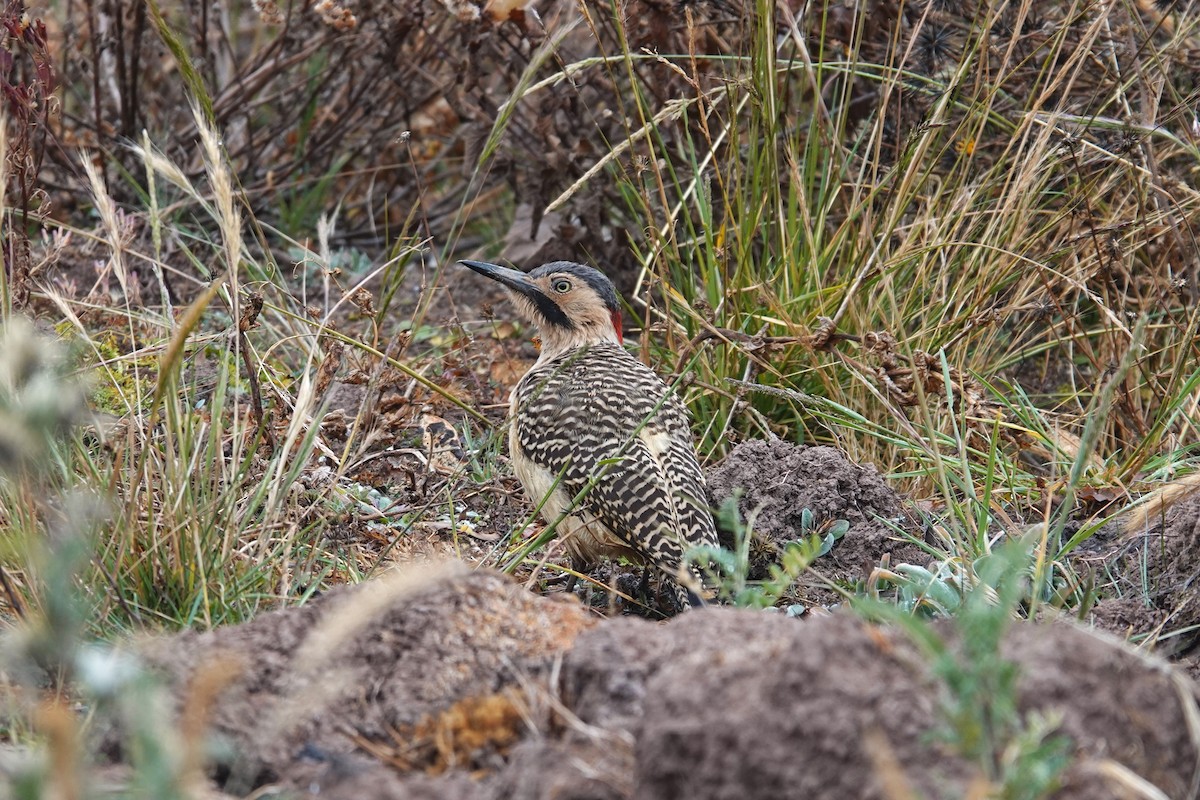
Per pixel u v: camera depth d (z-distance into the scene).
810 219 12.36
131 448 8.09
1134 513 9.51
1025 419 11.13
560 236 14.45
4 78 10.29
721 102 13.23
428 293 11.44
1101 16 11.31
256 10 13.91
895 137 12.98
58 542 6.71
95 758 6.06
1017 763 4.66
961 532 9.55
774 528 9.82
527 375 10.55
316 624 6.65
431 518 10.20
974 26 12.23
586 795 5.47
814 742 5.15
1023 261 11.93
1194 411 11.07
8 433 4.95
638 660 6.12
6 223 11.02
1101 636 5.96
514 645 6.62
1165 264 12.62
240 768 5.99
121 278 9.44
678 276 12.41
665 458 9.30
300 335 10.50
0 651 6.37
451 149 16.78
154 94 15.81
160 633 7.09
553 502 9.55
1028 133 11.99
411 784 5.61
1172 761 5.49
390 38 14.57
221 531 8.09
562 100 13.72
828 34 13.33
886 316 11.74
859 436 11.47
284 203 16.16
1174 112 11.91
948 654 4.88
